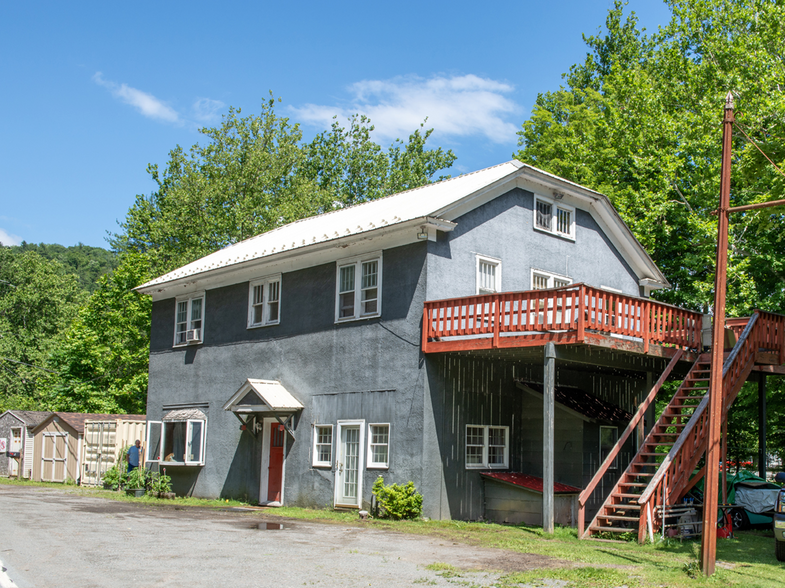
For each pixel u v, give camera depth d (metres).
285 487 20.53
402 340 17.97
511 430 19.31
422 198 21.34
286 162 43.81
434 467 17.19
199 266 26.20
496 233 19.52
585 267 22.20
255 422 21.69
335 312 19.91
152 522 14.95
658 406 28.31
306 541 12.55
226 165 42.78
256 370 22.33
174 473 24.59
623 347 15.96
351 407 18.98
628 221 26.66
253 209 41.75
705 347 18.27
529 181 20.69
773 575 10.51
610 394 21.84
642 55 41.16
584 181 29.81
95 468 28.27
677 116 28.62
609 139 29.91
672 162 26.91
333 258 20.28
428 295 17.56
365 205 26.06
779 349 18.09
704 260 26.05
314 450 19.84
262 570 9.50
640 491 17.00
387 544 12.52
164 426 25.03
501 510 17.69
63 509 17.48
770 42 26.83
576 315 16.80
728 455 28.50
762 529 17.14
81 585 8.24
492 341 16.17
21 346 54.84
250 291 23.14
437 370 17.56
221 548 11.36
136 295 40.06
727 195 10.95
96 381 39.91
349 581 8.96
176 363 25.86
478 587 8.86
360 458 18.45
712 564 10.18
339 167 49.69
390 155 50.81
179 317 26.23
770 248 25.55
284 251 21.08
